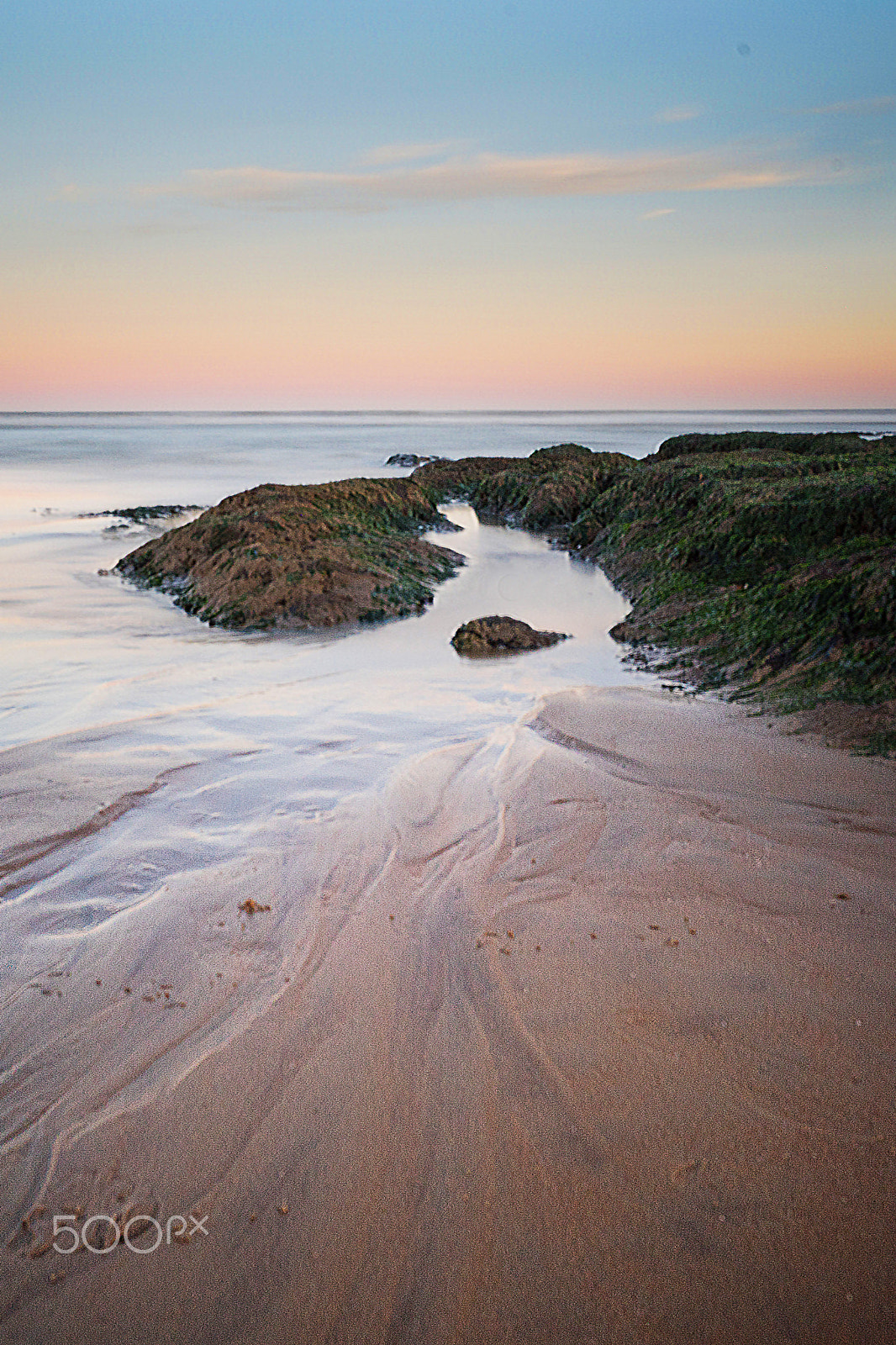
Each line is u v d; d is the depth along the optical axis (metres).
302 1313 2.55
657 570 11.91
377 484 18.30
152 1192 2.92
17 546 16.45
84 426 94.69
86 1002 3.80
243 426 95.31
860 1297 2.53
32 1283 2.65
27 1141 3.12
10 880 4.74
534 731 6.83
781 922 4.27
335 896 4.58
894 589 7.55
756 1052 3.44
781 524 10.34
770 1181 2.88
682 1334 2.46
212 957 4.10
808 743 6.37
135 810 5.53
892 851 4.87
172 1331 2.52
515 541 17.66
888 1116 3.11
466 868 4.83
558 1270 2.64
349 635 10.14
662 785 5.78
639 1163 2.97
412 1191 2.90
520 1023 3.63
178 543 13.32
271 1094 3.30
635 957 4.04
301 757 6.36
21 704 7.50
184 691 7.91
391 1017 3.68
